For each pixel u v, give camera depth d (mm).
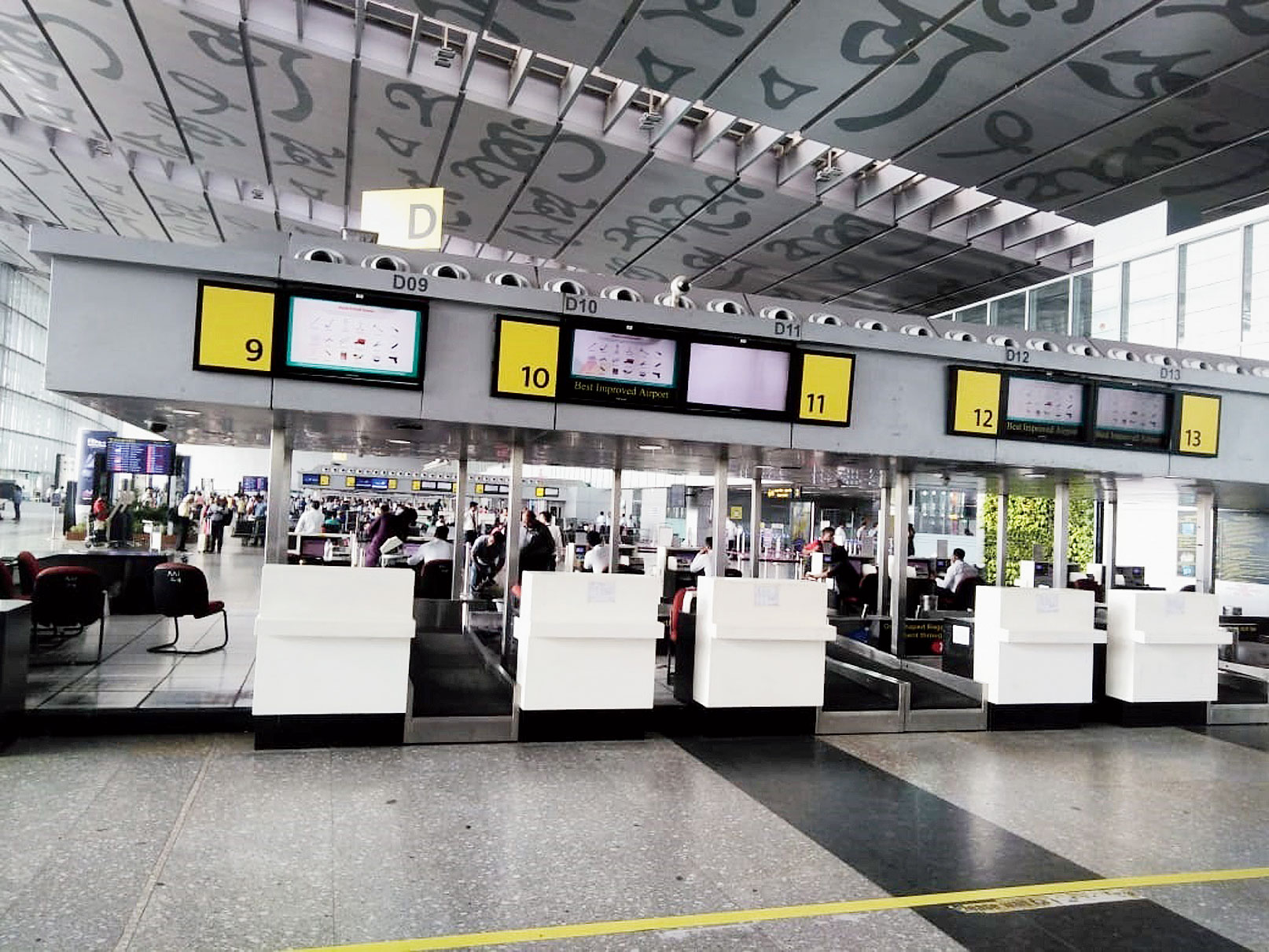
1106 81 10344
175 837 3941
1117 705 7395
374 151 15102
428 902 3396
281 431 6562
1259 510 13219
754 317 7145
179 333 5758
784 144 14844
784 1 9266
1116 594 7508
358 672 5613
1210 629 7535
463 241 22031
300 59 12109
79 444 18469
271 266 5895
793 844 4234
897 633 8648
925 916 3477
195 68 12773
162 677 6648
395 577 5680
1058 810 4941
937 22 9352
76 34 12211
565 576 5996
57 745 5332
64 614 7066
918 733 6758
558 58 11117
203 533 22156
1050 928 3406
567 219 17547
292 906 3309
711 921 3354
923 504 21797
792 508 19688
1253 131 11523
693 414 6895
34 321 43031
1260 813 5016
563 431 6688
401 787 4824
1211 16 8797
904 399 7516
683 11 9633
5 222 25672
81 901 3264
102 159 18688
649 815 4559
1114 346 9039
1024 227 17016
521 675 5961
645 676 6156
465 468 9305
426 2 10148
